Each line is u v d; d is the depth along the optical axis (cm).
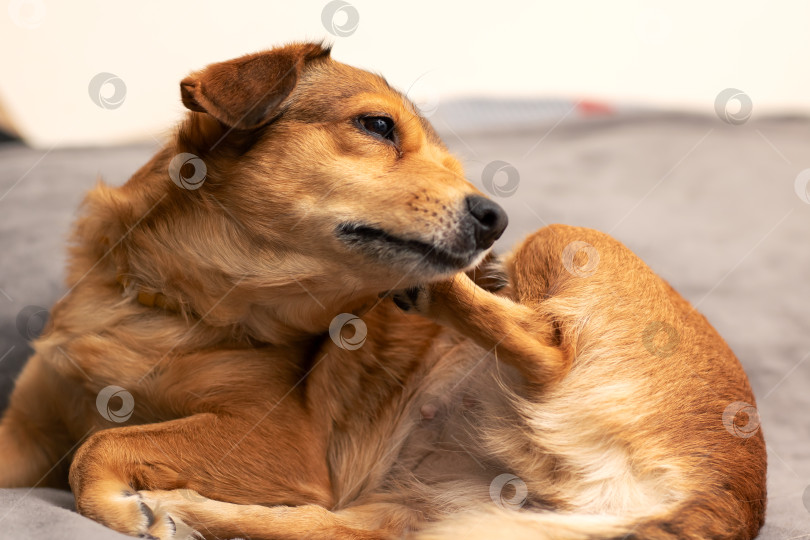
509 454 96
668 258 151
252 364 97
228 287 96
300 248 95
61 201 132
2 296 119
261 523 91
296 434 95
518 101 211
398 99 99
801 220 171
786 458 110
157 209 96
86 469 90
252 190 95
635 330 97
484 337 96
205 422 94
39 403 100
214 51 161
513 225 150
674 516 90
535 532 89
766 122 220
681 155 194
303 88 97
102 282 98
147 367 96
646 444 93
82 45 159
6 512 87
